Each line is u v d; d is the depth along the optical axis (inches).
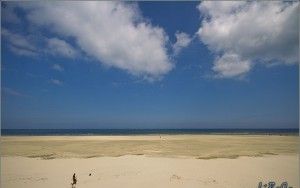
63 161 1283.2
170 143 2210.9
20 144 2101.4
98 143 2209.6
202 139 2662.4
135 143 2218.3
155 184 864.3
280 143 2162.9
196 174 986.7
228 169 1080.8
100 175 982.4
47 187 855.7
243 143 2172.7
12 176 982.4
